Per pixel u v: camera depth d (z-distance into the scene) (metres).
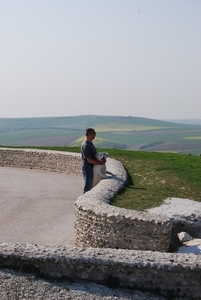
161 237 10.00
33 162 27.23
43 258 8.08
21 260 8.18
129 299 7.51
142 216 10.33
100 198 12.80
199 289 7.79
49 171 26.23
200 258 8.10
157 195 14.70
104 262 7.94
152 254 8.27
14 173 25.20
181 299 7.78
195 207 13.09
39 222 14.37
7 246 8.57
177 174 18.77
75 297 7.43
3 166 28.38
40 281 7.89
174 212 12.43
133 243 10.30
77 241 11.59
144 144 197.88
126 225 10.36
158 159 23.81
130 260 7.95
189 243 10.97
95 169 15.49
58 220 14.66
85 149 14.61
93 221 10.96
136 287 7.91
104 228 10.70
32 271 8.12
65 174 25.05
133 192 15.01
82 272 8.02
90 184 14.80
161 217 10.30
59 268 8.07
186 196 15.02
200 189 16.16
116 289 7.84
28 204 17.03
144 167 21.08
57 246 8.68
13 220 14.58
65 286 7.81
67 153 25.41
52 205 16.91
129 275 7.91
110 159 22.25
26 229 13.54
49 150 27.39
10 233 13.08
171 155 26.31
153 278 7.86
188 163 22.20
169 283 7.84
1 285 7.62
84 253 8.20
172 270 7.79
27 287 7.62
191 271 7.77
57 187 20.75
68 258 8.02
